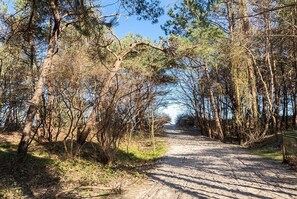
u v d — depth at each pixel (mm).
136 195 7797
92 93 14930
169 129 57312
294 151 12109
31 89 15227
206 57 21344
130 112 14086
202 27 18109
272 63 25672
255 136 24297
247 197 7355
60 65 13148
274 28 20016
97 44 12000
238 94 26766
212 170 11805
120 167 12500
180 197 7523
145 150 22188
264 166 12344
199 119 45500
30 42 14922
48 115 15367
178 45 19688
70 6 11078
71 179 9602
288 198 7188
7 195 7582
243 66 24625
